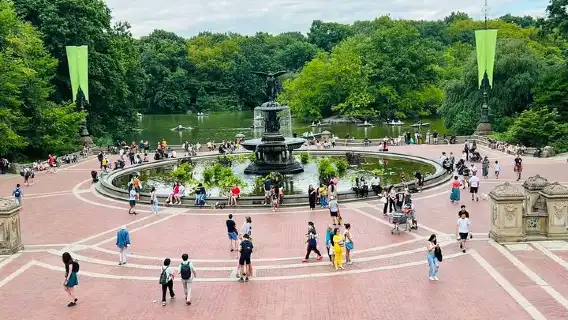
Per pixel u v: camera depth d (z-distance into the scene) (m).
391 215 31.19
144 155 60.84
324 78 122.50
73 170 55.38
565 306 18.36
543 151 55.09
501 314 17.94
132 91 92.75
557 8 67.44
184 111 162.75
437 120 118.19
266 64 170.12
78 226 32.19
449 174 45.78
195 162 58.81
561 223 25.72
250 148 48.94
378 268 23.16
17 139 56.94
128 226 31.91
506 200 25.47
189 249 26.95
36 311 19.56
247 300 20.09
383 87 117.19
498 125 70.75
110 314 19.14
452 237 27.34
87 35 73.75
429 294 19.95
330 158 56.62
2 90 55.56
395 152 60.19
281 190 36.00
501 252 24.31
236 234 26.44
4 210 26.36
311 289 20.98
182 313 19.06
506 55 72.38
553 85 64.81
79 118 67.62
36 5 70.69
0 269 24.42
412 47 118.69
